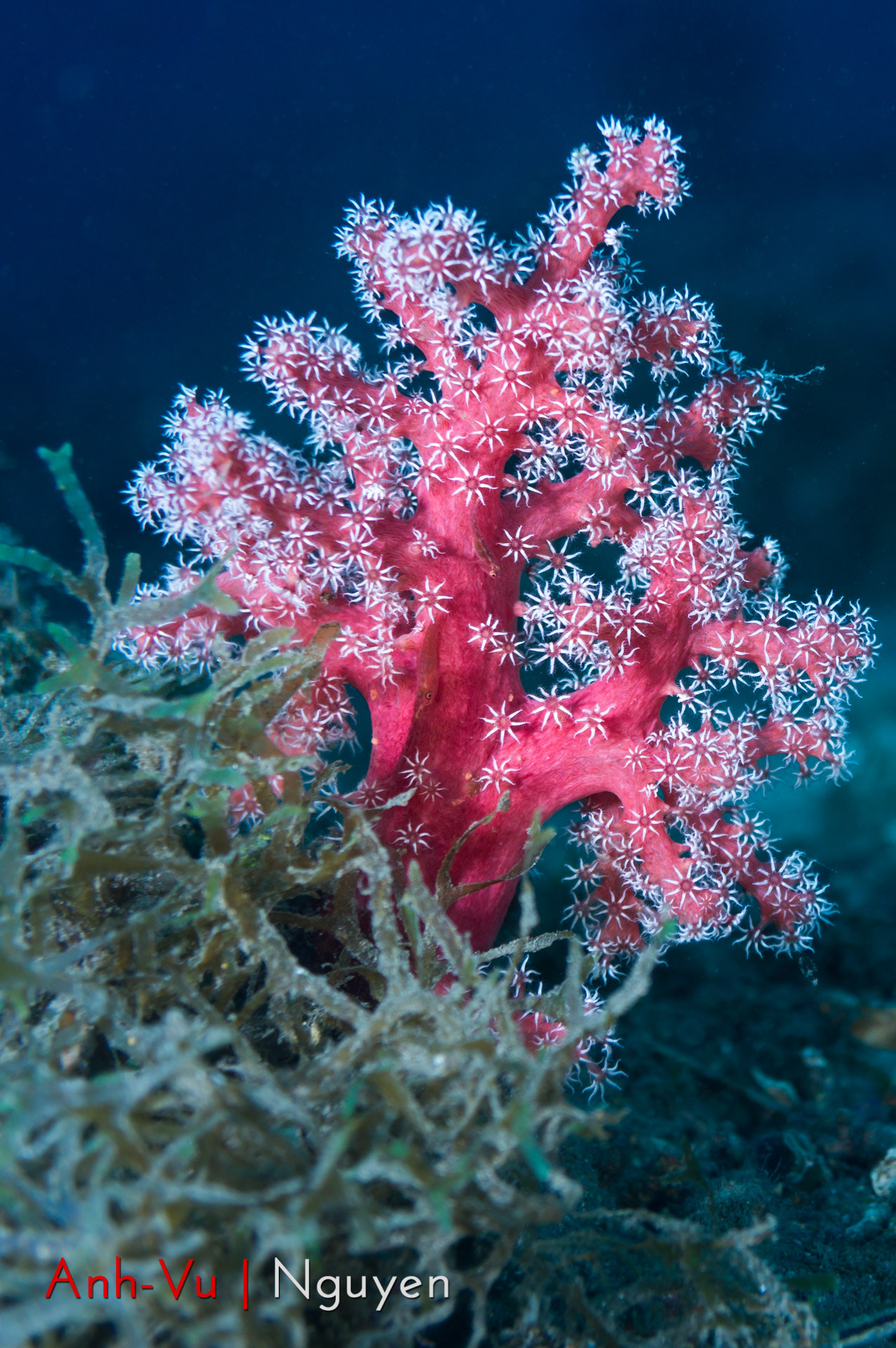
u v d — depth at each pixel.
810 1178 2.08
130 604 1.30
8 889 1.10
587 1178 1.74
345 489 1.59
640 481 1.62
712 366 1.72
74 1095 0.78
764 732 1.78
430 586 1.57
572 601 1.61
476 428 1.57
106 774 1.67
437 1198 0.82
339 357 1.61
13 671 2.30
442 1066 0.98
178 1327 0.78
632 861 1.73
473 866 1.69
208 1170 0.88
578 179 1.59
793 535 7.11
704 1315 1.15
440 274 1.45
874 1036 2.68
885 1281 1.71
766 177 9.92
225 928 1.18
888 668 5.82
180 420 1.59
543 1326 1.20
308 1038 1.26
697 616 1.63
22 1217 0.79
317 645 1.43
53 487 7.53
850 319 7.86
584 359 1.50
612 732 1.67
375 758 1.75
